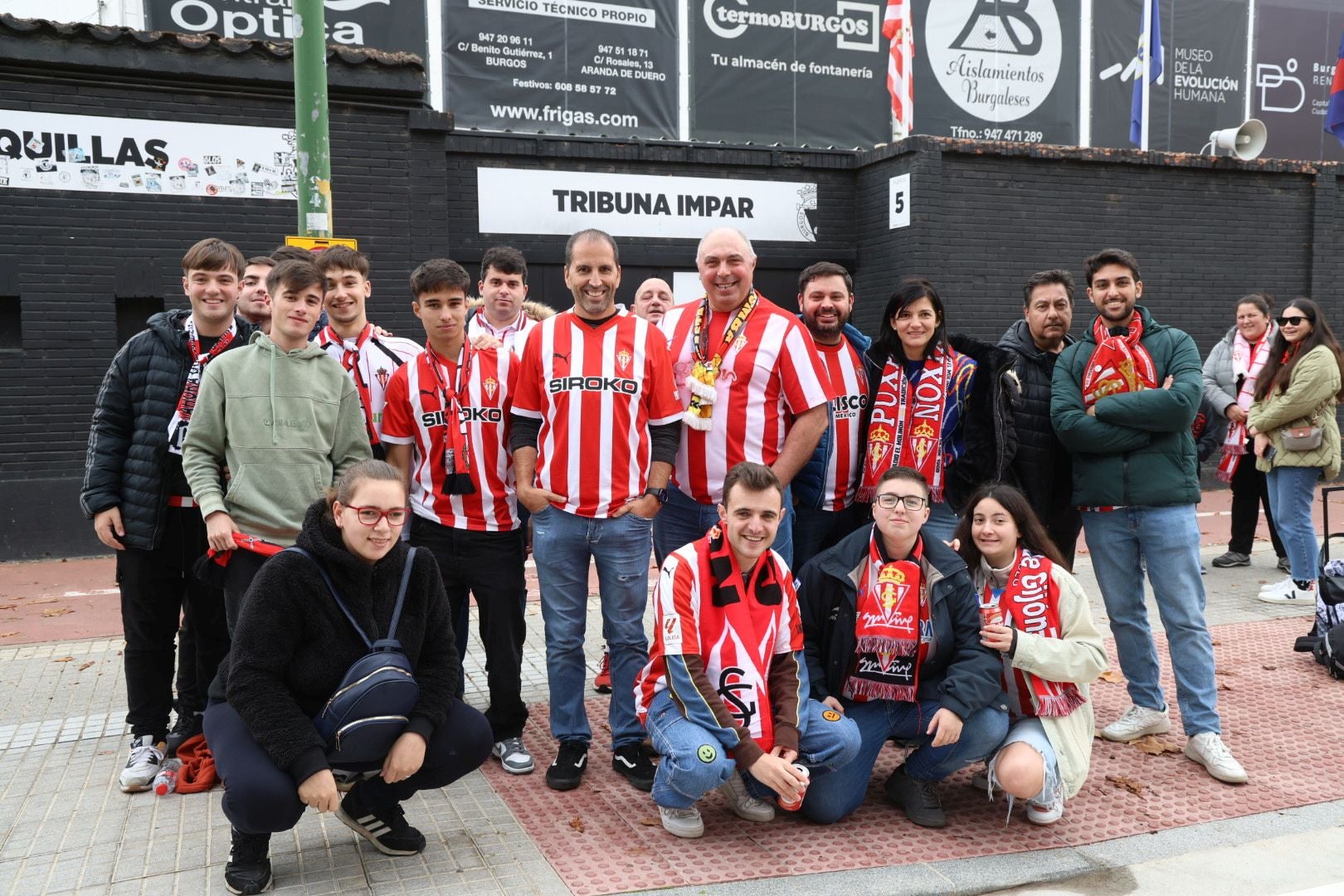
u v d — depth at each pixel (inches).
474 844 129.0
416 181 337.1
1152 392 151.5
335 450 145.8
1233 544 294.0
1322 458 244.2
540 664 208.1
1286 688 190.5
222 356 140.4
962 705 129.0
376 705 111.3
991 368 159.6
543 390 146.3
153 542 144.0
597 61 410.6
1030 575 139.0
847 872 122.1
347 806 123.7
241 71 314.0
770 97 431.8
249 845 117.5
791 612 134.0
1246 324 282.8
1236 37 490.9
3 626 238.8
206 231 318.7
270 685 110.8
